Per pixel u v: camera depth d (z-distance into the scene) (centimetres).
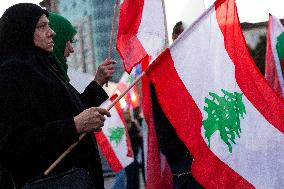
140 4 344
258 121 308
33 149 233
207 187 295
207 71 315
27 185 230
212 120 306
